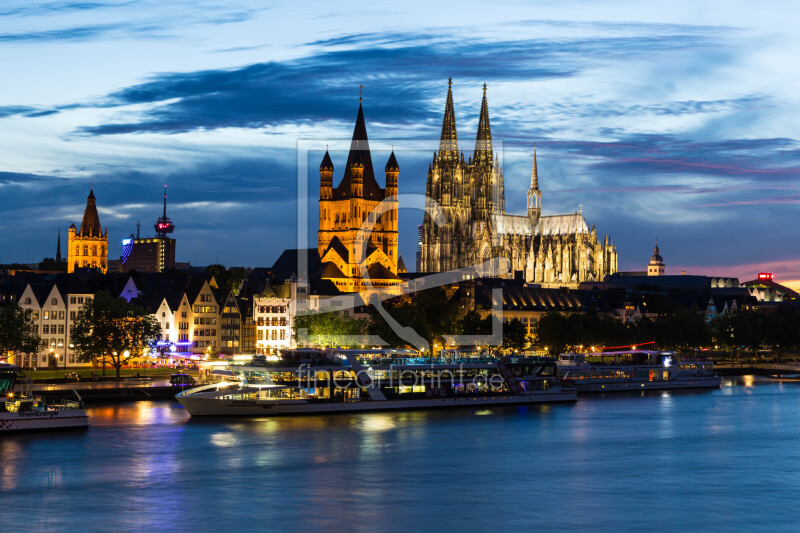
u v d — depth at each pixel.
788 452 158.50
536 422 189.50
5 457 147.25
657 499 125.81
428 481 135.00
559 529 111.94
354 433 172.00
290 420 186.12
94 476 135.88
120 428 172.50
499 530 111.31
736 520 116.38
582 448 160.62
